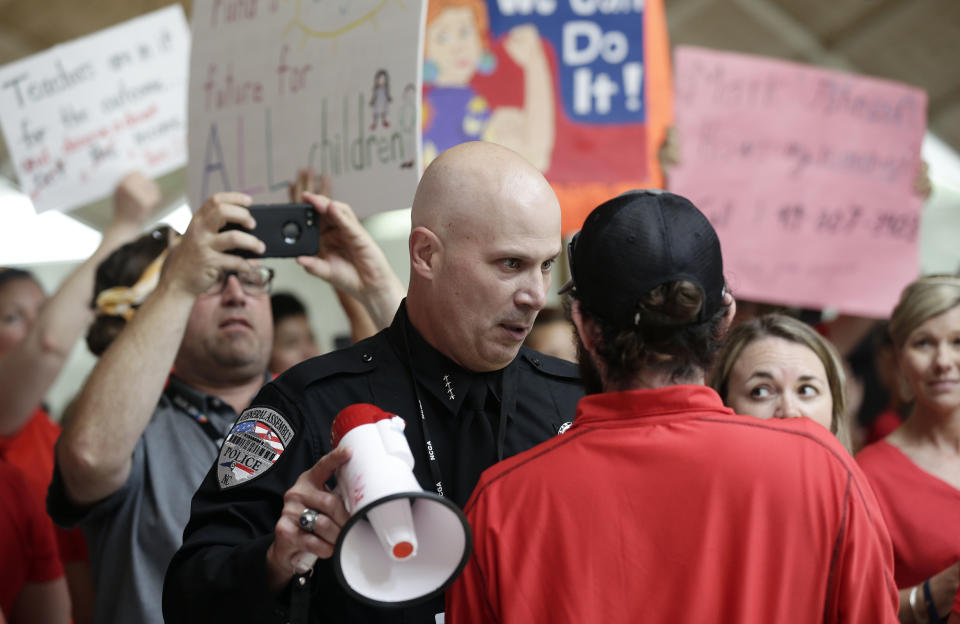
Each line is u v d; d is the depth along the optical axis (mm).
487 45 6668
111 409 3848
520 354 3572
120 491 4117
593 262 2641
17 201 13453
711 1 10305
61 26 10344
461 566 2311
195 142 4594
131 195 5949
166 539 4121
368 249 4043
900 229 7855
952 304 4543
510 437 3334
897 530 4359
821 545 2434
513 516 2564
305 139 4211
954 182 13188
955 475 4465
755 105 7641
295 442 3125
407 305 3379
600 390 2775
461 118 6621
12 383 5730
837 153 7762
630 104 6730
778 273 7613
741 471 2479
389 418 2457
